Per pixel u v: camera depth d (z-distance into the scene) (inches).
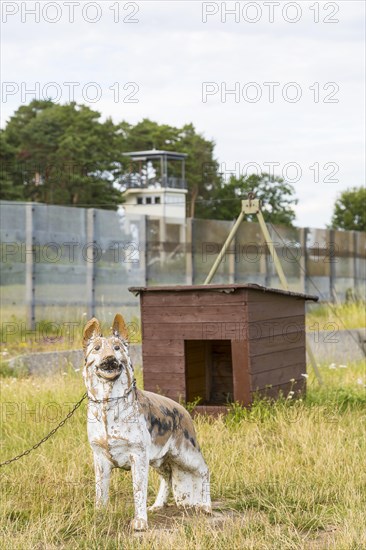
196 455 339.6
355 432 453.1
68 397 532.4
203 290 502.3
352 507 327.3
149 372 518.6
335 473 376.5
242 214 588.1
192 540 293.7
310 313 1176.8
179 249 1000.2
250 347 494.3
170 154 2470.5
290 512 327.0
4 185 1845.5
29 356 690.2
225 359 565.9
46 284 844.6
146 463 318.0
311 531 314.5
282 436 438.9
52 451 409.4
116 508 328.5
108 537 301.3
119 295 917.8
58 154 1984.5
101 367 309.6
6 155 1932.8
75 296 871.7
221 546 288.2
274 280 1154.0
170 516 335.3
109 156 2097.7
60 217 860.6
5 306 812.6
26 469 379.9
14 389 560.7
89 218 888.3
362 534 294.2
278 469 383.6
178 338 510.9
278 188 1820.9
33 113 2155.5
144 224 948.0
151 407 325.1
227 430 456.1
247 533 303.7
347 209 2541.8
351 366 772.6
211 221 1046.4
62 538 302.5
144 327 520.1
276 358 519.8
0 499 343.3
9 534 297.3
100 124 2113.7
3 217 818.8
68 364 702.5
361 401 530.3
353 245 1320.1
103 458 320.5
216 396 565.6
